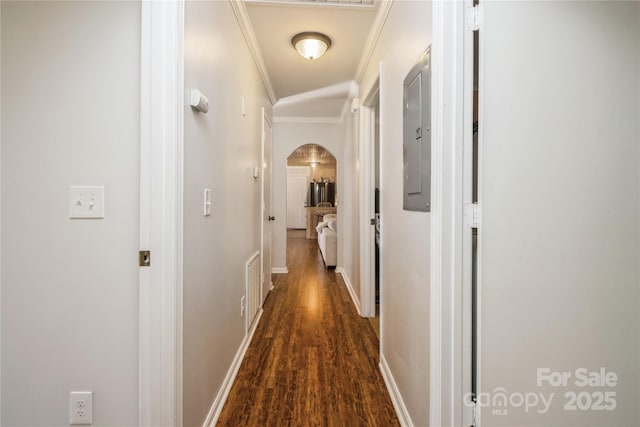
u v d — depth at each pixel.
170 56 1.12
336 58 2.95
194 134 1.33
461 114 1.20
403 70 1.73
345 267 4.43
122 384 1.17
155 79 1.12
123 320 1.16
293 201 11.25
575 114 1.21
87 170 1.15
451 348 1.21
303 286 4.15
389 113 2.04
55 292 1.16
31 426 1.17
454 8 1.19
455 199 1.20
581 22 1.20
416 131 1.47
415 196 1.48
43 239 1.15
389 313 1.97
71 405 1.17
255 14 2.28
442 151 1.20
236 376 2.04
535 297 1.22
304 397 1.83
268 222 3.75
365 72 2.96
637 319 1.24
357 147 3.45
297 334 2.67
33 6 1.14
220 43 1.72
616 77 1.21
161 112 1.12
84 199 1.15
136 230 1.16
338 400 1.81
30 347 1.16
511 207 1.21
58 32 1.14
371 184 3.09
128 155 1.15
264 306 3.37
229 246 1.94
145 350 1.13
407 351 1.61
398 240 1.80
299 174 11.22
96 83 1.15
